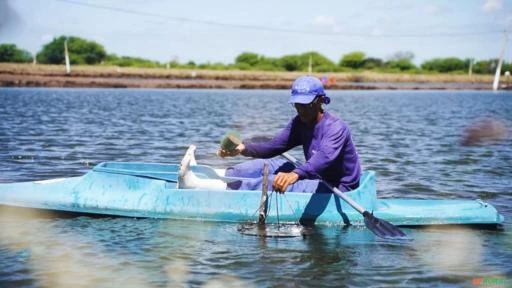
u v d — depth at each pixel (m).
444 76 91.19
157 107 27.89
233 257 5.45
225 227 6.30
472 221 6.54
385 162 11.12
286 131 6.63
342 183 6.45
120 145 12.99
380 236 5.90
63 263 5.22
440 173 9.92
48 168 9.76
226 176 6.89
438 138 15.55
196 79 74.19
